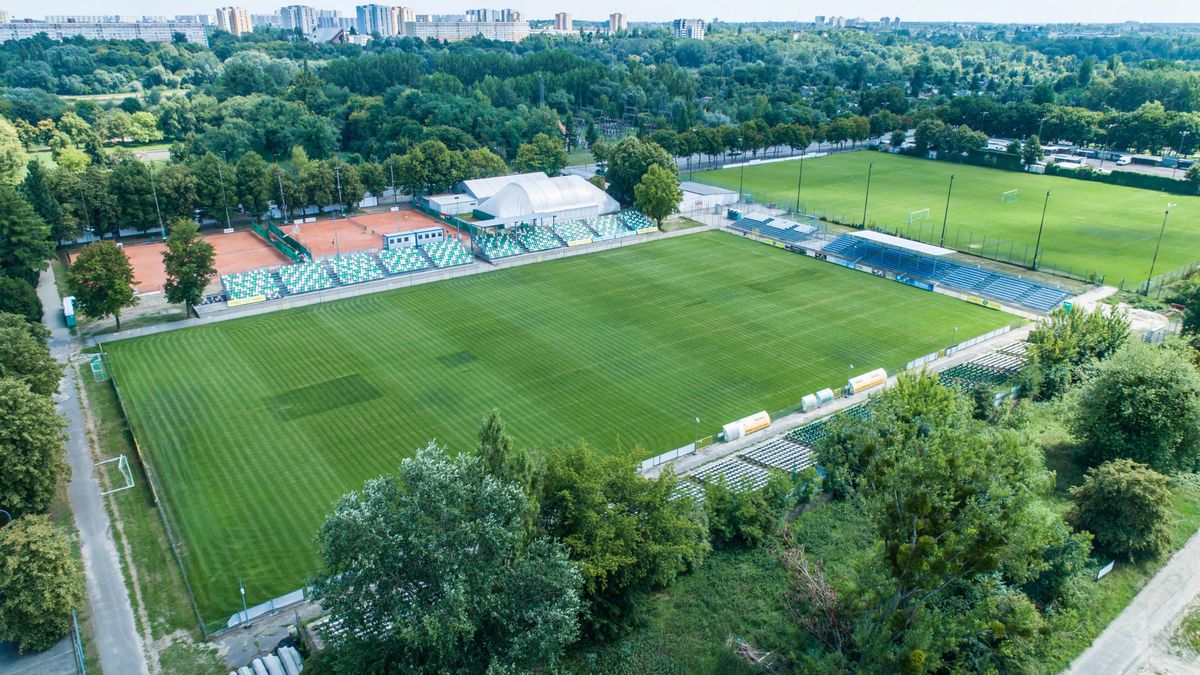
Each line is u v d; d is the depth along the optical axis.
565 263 132.00
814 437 74.44
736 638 48.75
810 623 48.34
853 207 174.38
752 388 86.31
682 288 119.44
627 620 49.31
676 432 76.75
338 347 96.69
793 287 120.38
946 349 95.44
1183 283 107.38
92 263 98.06
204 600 53.62
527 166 194.38
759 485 64.69
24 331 76.12
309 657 46.75
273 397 83.56
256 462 70.94
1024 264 131.62
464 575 40.69
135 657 48.66
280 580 55.56
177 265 103.62
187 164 167.50
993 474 47.16
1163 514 54.44
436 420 78.62
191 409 80.88
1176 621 50.75
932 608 45.88
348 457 71.75
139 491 66.50
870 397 73.62
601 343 98.19
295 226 159.38
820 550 56.91
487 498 43.44
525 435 75.81
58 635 49.62
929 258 130.00
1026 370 83.44
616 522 48.44
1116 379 66.62
